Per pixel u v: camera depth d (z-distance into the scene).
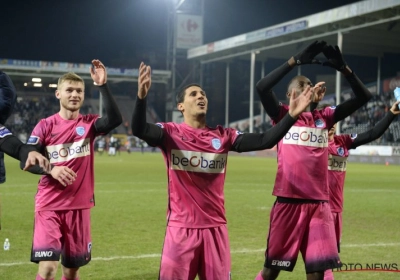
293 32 38.47
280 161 5.33
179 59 55.72
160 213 11.50
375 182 20.56
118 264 6.95
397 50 43.06
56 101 59.25
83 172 5.23
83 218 5.22
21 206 12.31
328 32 37.81
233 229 9.73
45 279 4.97
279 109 5.28
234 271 6.71
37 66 47.25
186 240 4.24
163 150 4.40
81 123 5.27
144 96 4.07
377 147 36.16
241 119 59.03
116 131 59.97
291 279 6.43
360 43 41.12
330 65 5.03
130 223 10.16
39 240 5.01
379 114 39.31
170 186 4.37
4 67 46.19
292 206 5.24
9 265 6.80
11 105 3.47
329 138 6.30
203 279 4.30
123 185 17.83
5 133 3.11
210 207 4.32
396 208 13.02
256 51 44.81
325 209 5.25
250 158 45.47
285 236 5.24
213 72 58.41
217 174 4.37
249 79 58.38
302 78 5.34
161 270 4.27
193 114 4.41
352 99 5.29
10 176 21.12
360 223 10.69
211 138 4.38
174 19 52.06
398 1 30.61
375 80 49.72
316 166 5.25
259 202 13.82
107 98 4.84
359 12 33.22
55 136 5.20
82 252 5.22
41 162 2.94
